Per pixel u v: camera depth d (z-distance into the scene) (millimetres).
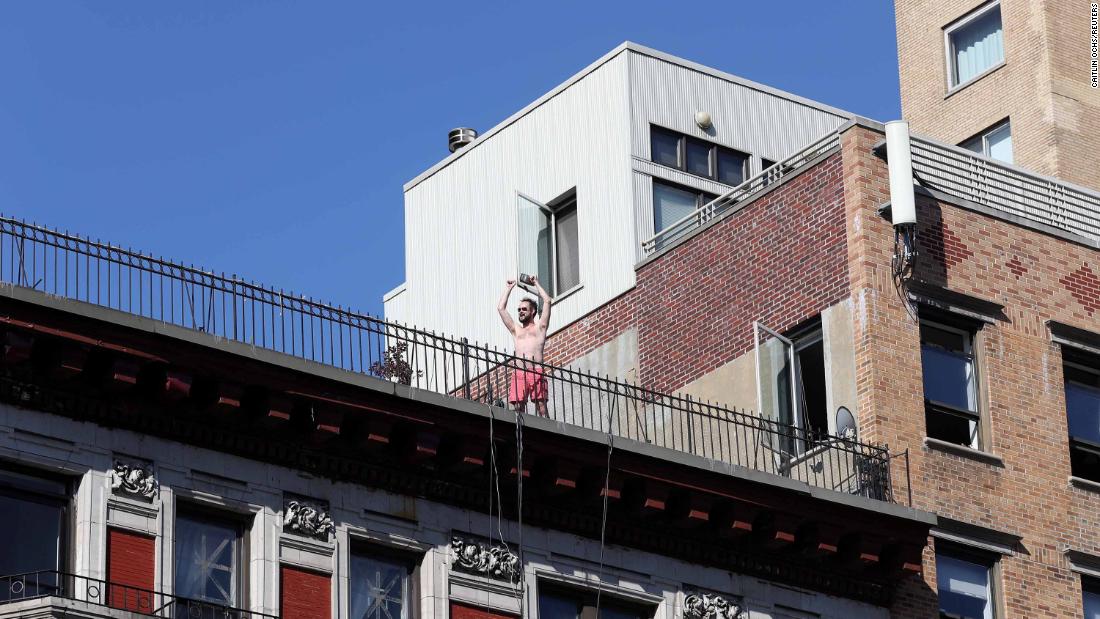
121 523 33844
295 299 36906
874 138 44844
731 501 39719
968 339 44531
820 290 44469
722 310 46812
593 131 53312
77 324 33781
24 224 34594
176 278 35844
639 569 39062
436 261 56375
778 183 46188
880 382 42844
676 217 52438
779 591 40500
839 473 42531
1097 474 45031
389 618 36281
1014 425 44094
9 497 33250
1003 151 60000
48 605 31844
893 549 41281
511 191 55000
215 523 35094
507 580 37438
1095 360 45875
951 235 44750
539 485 38031
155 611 33531
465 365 38500
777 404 44250
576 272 52438
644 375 48406
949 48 62250
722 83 54750
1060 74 59375
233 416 35188
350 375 35969
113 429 34312
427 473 37125
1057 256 46031
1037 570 43219
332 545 35812
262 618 34438
